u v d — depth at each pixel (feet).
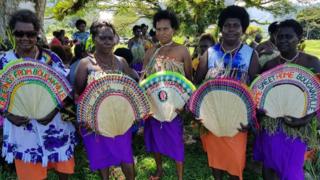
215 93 10.37
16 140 10.03
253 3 34.30
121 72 10.30
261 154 10.91
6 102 9.70
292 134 10.24
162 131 11.93
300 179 10.25
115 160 10.66
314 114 10.17
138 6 37.52
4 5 16.83
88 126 10.27
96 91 10.09
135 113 10.63
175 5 33.14
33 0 17.72
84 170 13.60
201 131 11.14
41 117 9.94
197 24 33.04
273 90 10.20
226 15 10.43
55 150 10.18
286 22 10.21
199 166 14.21
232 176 11.35
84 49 19.24
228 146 10.71
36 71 9.68
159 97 11.51
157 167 13.04
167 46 11.71
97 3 36.70
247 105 10.20
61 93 9.93
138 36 29.19
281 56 10.57
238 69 10.46
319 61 10.41
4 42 14.24
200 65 11.10
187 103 11.08
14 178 12.85
